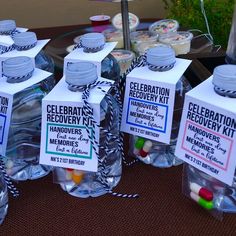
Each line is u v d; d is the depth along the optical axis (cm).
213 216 52
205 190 52
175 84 53
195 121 50
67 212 55
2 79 58
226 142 46
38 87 60
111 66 73
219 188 52
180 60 59
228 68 48
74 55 63
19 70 55
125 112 59
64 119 52
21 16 171
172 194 57
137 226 51
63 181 59
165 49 58
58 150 54
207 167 50
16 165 62
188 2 119
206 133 49
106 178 57
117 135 59
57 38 109
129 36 100
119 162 62
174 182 60
